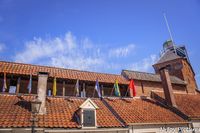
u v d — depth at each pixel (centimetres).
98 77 2136
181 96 2516
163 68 2300
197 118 1914
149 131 1600
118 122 1525
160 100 2231
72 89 1959
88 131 1363
